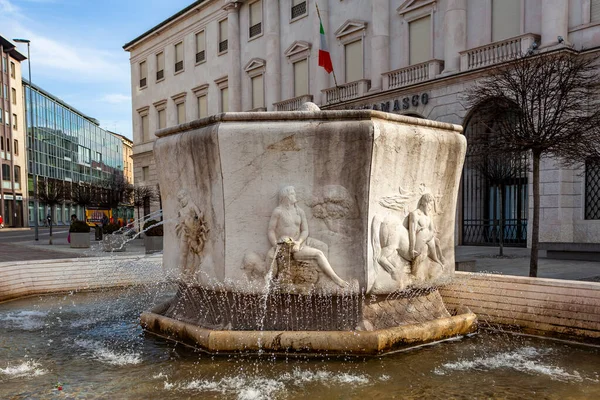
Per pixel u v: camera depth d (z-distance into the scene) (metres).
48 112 59.88
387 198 4.83
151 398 3.73
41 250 18.38
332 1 24.23
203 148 4.92
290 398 3.70
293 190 4.66
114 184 38.62
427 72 19.27
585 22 15.31
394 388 3.90
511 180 18.09
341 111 4.60
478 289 5.98
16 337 5.62
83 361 4.68
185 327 5.09
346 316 4.82
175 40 35.28
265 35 28.09
